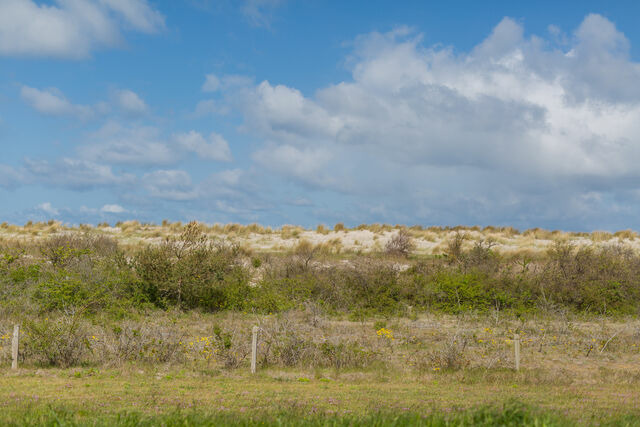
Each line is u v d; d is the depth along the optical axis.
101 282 21.77
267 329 16.48
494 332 19.31
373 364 14.53
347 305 23.03
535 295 23.88
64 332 14.50
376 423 6.64
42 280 22.00
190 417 6.98
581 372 14.25
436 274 25.06
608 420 7.74
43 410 8.30
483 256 27.67
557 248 28.02
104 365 13.79
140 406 9.37
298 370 13.95
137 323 18.59
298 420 7.09
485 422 6.51
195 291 22.17
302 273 25.38
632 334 18.95
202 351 14.98
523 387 12.13
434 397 10.70
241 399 10.26
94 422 7.00
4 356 14.20
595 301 23.59
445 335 18.41
